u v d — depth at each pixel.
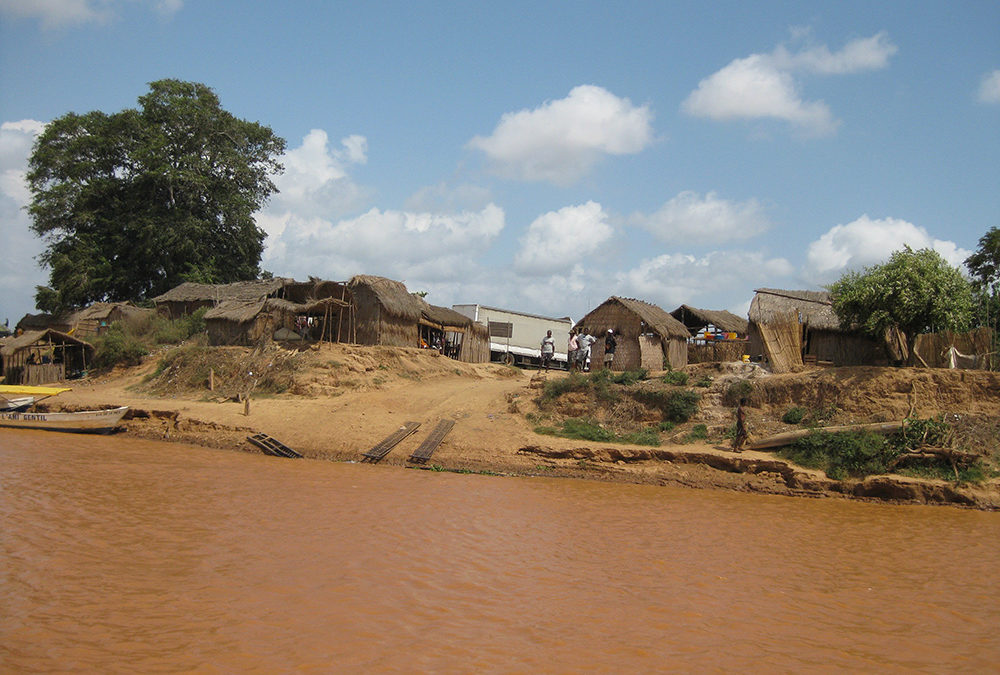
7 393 34.22
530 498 19.81
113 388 38.28
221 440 26.91
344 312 38.41
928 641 10.45
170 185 57.34
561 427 27.58
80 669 7.89
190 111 58.59
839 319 28.97
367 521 15.62
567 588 11.87
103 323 50.66
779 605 11.77
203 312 46.66
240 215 59.91
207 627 9.25
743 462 23.59
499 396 31.41
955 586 13.38
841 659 9.59
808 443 23.64
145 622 9.31
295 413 28.94
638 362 33.97
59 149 58.09
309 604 10.26
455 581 11.77
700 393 27.59
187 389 34.75
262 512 16.02
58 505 15.49
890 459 22.77
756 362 30.55
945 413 24.16
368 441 26.36
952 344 26.50
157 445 26.39
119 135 58.28
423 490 19.98
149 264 58.75
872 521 19.00
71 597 10.04
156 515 15.14
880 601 12.30
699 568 13.70
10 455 22.06
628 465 24.48
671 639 9.89
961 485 21.64
